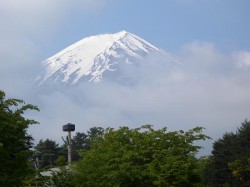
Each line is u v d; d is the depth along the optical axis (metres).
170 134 25.62
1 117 16.73
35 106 17.95
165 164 23.72
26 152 16.94
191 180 24.64
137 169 23.66
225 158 64.44
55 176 25.66
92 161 25.06
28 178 20.91
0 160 16.41
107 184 23.81
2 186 16.39
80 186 24.94
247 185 57.75
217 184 63.97
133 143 25.70
